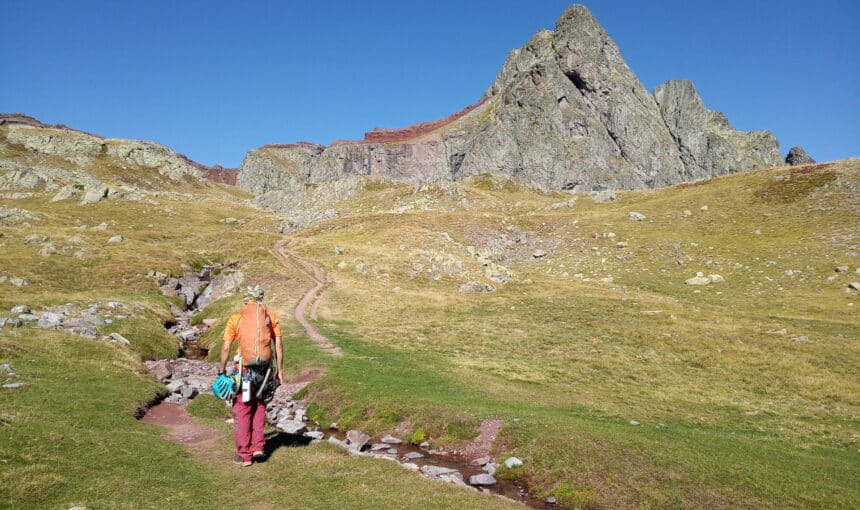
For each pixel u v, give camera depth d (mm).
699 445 17750
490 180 180250
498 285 66875
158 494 8945
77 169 194500
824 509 13320
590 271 77312
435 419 20812
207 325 47406
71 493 8500
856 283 56625
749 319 47094
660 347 37875
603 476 15422
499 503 10914
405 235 96438
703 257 75438
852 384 29297
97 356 24516
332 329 42938
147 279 60375
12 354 21109
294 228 123812
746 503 13617
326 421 22828
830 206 83750
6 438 10352
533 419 20000
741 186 106062
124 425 14516
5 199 124938
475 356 35031
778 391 28922
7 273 52344
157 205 135125
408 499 10008
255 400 11000
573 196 137875
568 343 39312
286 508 8891
